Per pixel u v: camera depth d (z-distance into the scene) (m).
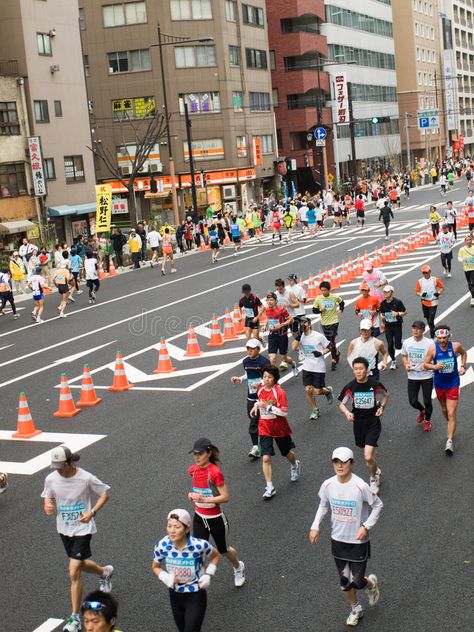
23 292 39.16
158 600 9.86
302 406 17.42
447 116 139.12
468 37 162.00
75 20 59.34
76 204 58.72
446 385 13.96
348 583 8.84
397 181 79.88
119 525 12.08
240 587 9.98
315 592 9.73
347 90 92.75
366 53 108.69
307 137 89.06
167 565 8.20
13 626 9.49
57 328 29.00
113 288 38.12
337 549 8.95
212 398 18.62
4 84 52.38
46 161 56.06
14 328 29.83
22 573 10.84
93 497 13.26
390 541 10.86
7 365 23.81
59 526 9.66
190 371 21.38
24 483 14.25
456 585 9.59
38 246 48.78
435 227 44.25
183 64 73.38
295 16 87.69
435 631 8.68
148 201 74.06
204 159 74.56
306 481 13.19
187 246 52.50
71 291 36.62
